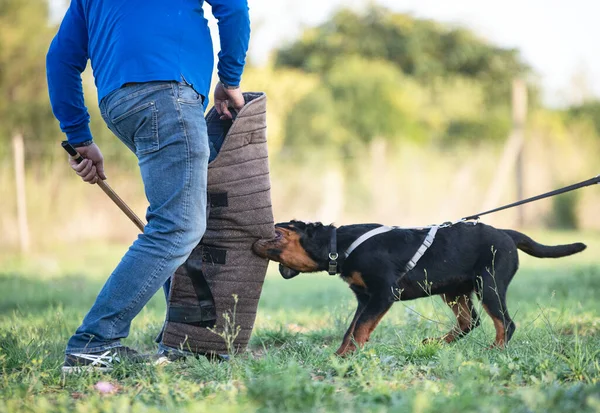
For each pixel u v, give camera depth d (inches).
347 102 1530.5
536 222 1433.3
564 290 581.0
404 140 1501.0
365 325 317.7
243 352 288.4
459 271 339.0
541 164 1456.7
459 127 1696.6
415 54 1791.3
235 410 196.1
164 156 249.6
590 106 1680.6
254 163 277.3
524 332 335.9
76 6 271.9
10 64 1274.6
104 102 257.8
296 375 230.2
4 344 300.2
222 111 280.8
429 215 1318.9
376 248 325.4
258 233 280.5
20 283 694.5
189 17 256.2
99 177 291.7
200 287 280.5
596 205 1444.4
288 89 1510.8
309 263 327.6
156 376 248.2
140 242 255.3
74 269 850.1
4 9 1291.8
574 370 246.2
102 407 207.0
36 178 1078.4
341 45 1765.5
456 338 338.3
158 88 246.8
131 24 250.2
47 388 242.4
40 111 1268.5
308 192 1261.1
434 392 217.8
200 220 255.9
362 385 227.1
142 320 411.5
